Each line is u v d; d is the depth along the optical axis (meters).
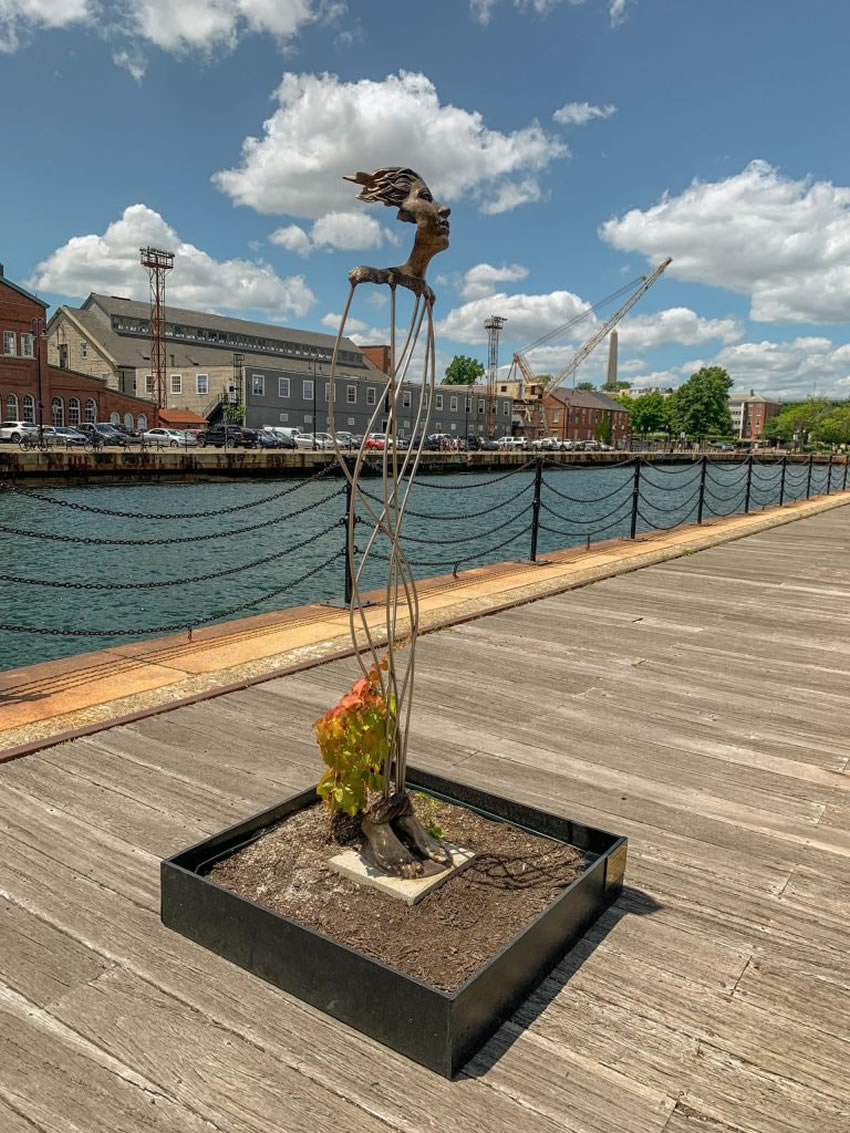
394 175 2.29
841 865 2.89
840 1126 1.75
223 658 5.18
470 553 17.89
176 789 3.29
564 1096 1.82
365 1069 1.88
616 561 9.77
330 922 2.21
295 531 22.05
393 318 2.35
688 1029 2.04
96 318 76.25
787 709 4.56
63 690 4.46
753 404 162.62
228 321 86.38
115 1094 1.79
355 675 4.93
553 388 109.56
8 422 46.41
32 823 2.97
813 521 15.84
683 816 3.25
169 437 49.88
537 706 4.51
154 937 2.34
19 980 2.14
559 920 2.26
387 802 2.51
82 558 16.80
